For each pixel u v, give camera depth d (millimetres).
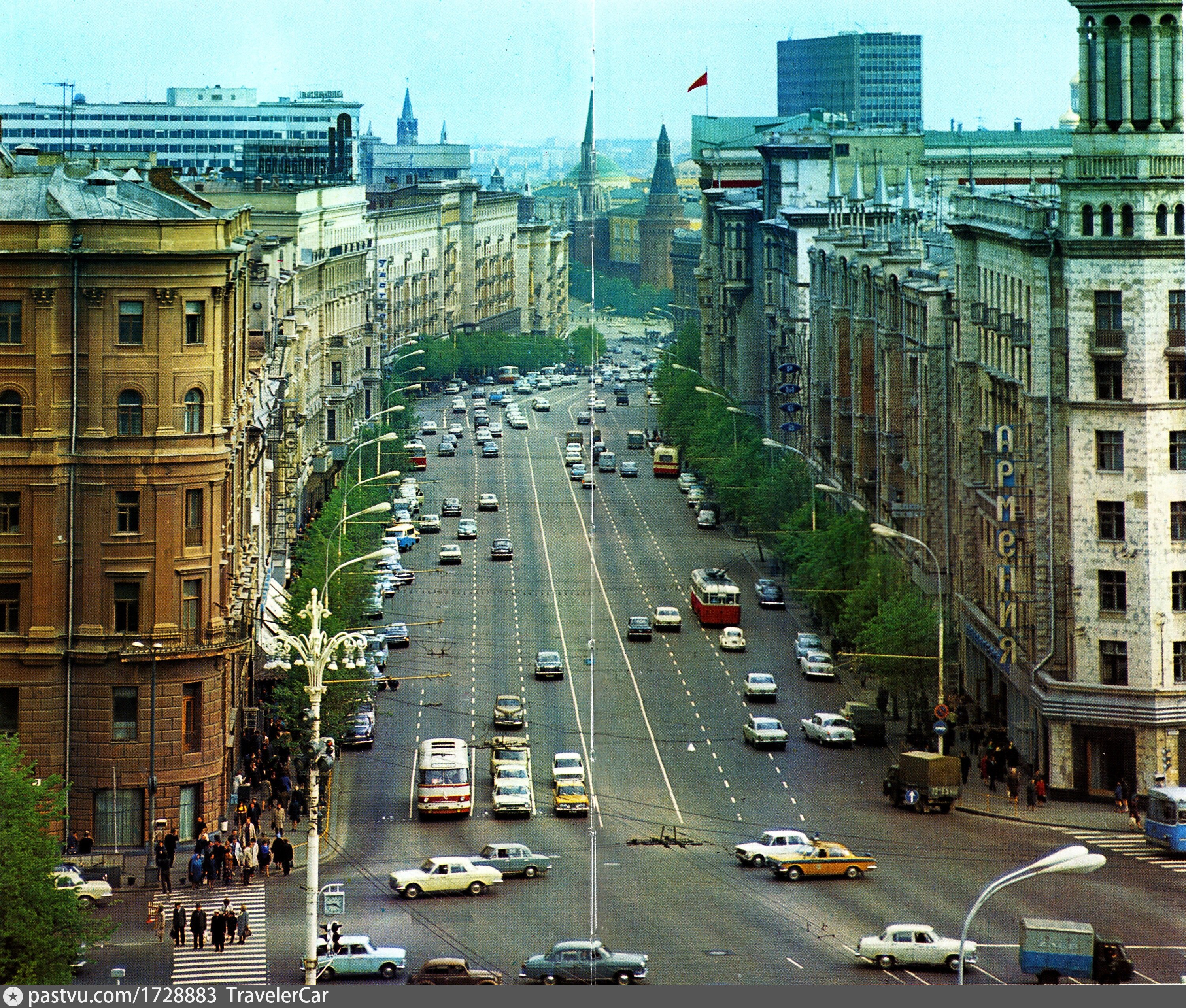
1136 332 106250
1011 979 73812
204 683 97375
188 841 97000
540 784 109688
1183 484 106500
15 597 95688
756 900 85688
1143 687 106312
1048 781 108438
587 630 151875
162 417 96188
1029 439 113875
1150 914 83562
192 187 192000
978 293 130750
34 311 94875
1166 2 107000
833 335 186000
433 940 80000
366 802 105500
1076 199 107688
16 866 71438
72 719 95875
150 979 74438
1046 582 109875
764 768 113125
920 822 101562
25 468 94875
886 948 75312
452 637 148875
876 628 122625
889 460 155000
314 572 132250
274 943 80188
